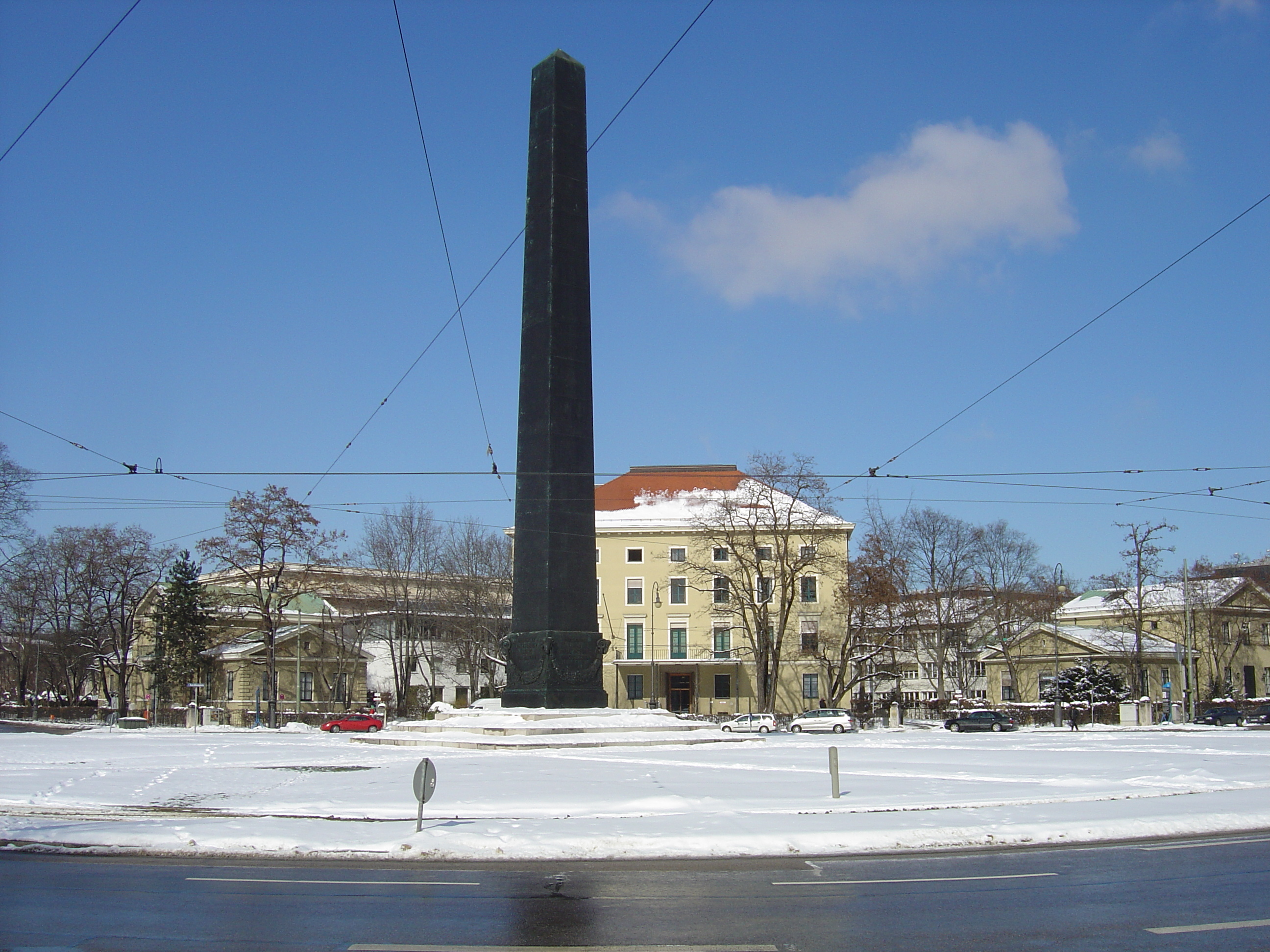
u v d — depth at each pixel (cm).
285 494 6212
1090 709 6084
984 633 7912
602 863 1241
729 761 2928
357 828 1453
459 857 1270
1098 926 902
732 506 6456
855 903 999
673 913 956
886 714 7025
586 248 3875
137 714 7469
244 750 3538
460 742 3606
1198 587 7769
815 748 3647
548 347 3778
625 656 7631
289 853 1299
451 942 846
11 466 4819
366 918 937
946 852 1323
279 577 6222
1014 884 1097
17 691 9388
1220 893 1045
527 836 1359
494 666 7038
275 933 878
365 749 3619
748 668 7506
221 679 7350
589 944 839
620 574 7731
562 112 3834
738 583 6456
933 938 859
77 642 7744
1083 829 1435
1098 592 9094
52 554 7344
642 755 3198
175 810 1755
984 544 7844
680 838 1345
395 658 7562
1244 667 8081
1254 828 1544
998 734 4956
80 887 1085
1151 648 7381
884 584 6419
